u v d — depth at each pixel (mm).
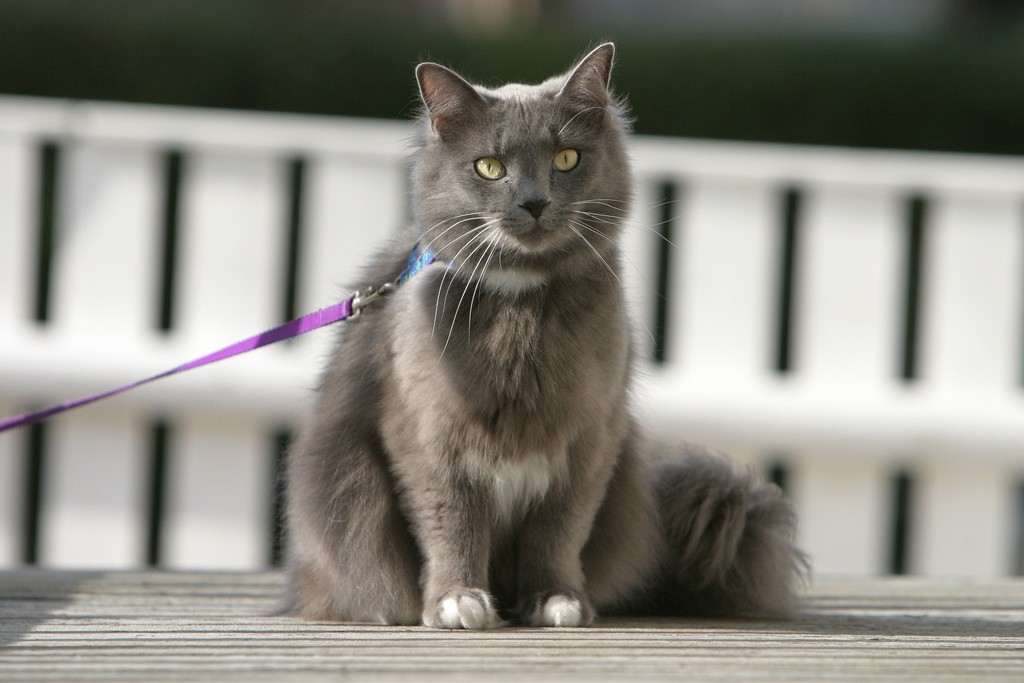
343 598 6164
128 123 9789
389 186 9922
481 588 5938
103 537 9961
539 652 5113
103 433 9891
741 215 9914
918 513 10055
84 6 13312
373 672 4699
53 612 6387
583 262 5949
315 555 6250
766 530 6750
